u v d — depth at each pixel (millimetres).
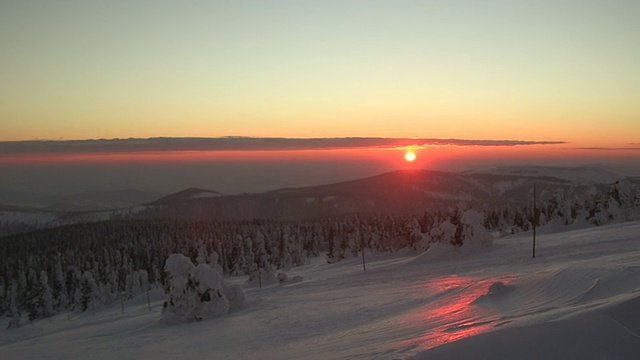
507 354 6395
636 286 10211
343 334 14352
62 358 18719
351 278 41562
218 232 114562
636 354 6113
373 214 178500
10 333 56875
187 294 27672
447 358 6609
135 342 21156
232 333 19891
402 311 17938
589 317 7223
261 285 56031
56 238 119812
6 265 98062
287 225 118438
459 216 49344
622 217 63125
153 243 105250
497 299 14641
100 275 84812
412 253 67375
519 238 56875
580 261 25469
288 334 17172
